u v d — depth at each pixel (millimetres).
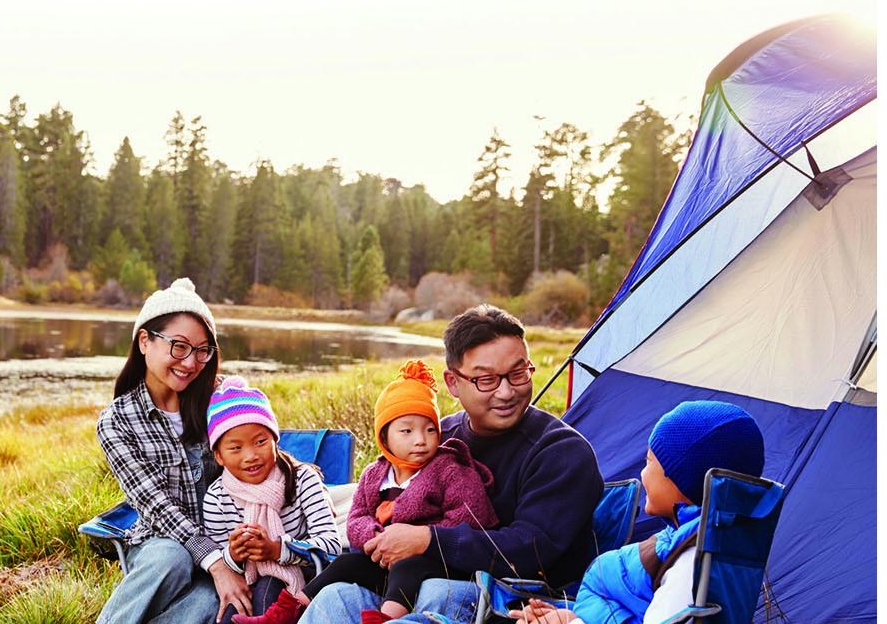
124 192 78250
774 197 3949
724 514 2047
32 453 8648
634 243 60000
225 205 79562
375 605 2693
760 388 3904
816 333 3754
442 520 2842
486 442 2988
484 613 2441
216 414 3207
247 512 3178
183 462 3314
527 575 2697
